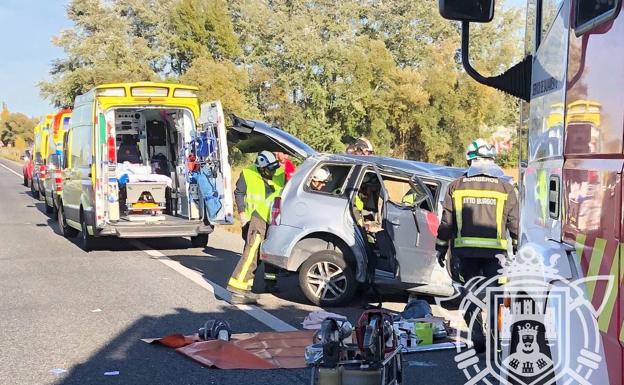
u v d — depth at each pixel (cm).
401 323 664
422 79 3684
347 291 821
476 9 371
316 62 3734
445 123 3678
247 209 860
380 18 4591
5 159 6981
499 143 3591
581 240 271
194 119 1289
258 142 976
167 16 4391
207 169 1227
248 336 684
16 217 1945
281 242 836
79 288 935
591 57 265
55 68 4412
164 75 4412
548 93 323
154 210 1379
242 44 4375
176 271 1073
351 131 3694
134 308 820
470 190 594
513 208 590
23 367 596
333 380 436
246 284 846
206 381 561
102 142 1198
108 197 1212
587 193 265
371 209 923
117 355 633
